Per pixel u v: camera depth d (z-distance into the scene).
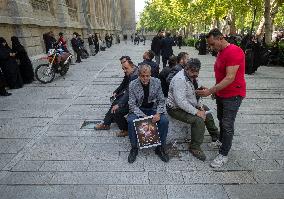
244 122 5.61
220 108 4.23
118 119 4.77
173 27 45.94
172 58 6.08
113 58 18.69
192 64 4.01
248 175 3.70
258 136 4.94
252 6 17.97
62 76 10.88
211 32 3.59
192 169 3.85
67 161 4.09
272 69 12.95
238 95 3.66
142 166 3.94
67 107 6.70
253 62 11.33
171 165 3.96
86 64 15.15
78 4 21.12
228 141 3.80
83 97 7.64
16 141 4.80
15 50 9.12
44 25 12.76
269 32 15.87
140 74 4.10
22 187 3.47
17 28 10.39
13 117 6.03
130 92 4.32
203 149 4.42
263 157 4.18
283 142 4.70
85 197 3.27
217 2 21.08
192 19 34.91
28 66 9.41
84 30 21.66
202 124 4.08
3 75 8.59
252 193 3.32
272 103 6.97
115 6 53.44
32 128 5.38
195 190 3.38
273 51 14.16
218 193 3.32
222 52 3.63
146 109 4.43
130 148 4.49
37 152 4.39
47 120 5.80
